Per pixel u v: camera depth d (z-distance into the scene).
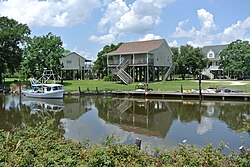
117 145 5.94
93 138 13.11
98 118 19.19
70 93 36.47
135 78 50.22
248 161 4.80
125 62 46.38
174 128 15.33
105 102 29.08
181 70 58.03
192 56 56.31
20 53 47.34
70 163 4.80
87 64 68.94
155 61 47.38
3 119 18.86
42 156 5.16
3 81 50.97
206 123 16.58
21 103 28.52
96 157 5.01
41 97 33.03
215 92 29.62
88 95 35.88
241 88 33.28
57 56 47.62
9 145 5.94
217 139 12.59
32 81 42.81
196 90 32.06
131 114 21.03
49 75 47.12
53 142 6.29
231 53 52.78
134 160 5.28
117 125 16.48
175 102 28.00
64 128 15.54
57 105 26.86
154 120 18.17
